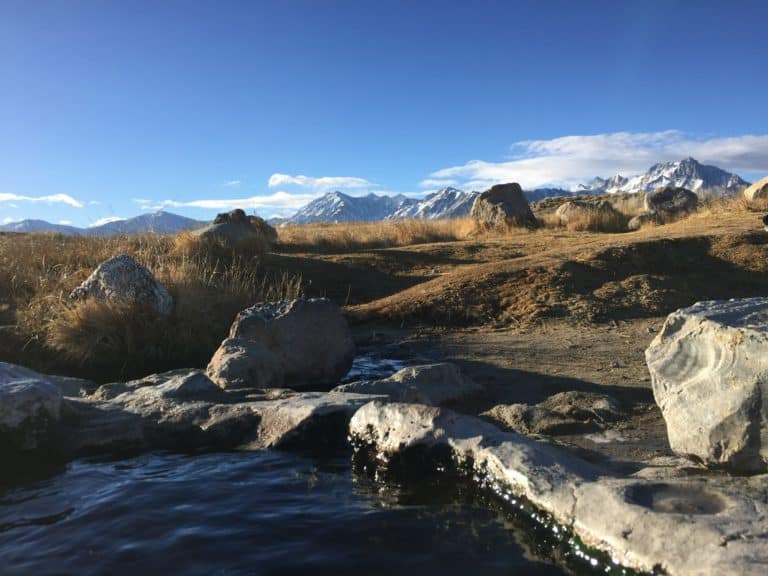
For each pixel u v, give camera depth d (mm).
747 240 14945
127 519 4297
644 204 30391
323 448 5664
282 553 3803
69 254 14602
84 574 3619
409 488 4750
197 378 7016
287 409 5988
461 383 7512
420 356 9867
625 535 3445
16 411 5656
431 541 3914
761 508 3461
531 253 18266
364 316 12391
